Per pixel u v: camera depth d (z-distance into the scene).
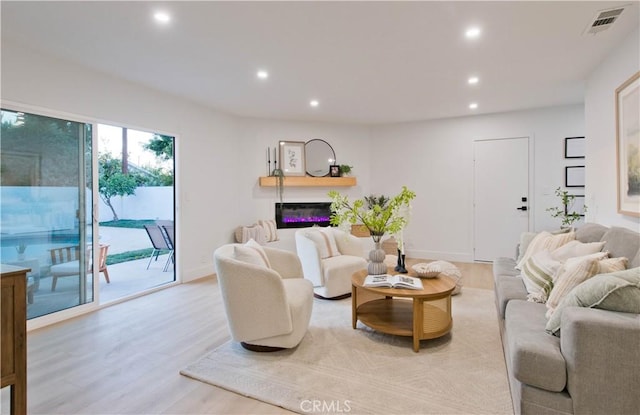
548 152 5.06
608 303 1.47
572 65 3.35
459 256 5.67
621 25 2.57
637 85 2.52
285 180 5.59
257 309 2.32
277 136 5.73
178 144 4.39
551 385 1.42
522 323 1.84
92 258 3.38
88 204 3.38
